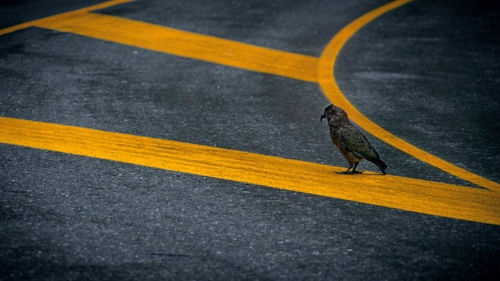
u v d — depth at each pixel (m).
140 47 15.12
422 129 10.51
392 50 16.45
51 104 10.68
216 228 6.31
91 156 8.30
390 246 6.06
